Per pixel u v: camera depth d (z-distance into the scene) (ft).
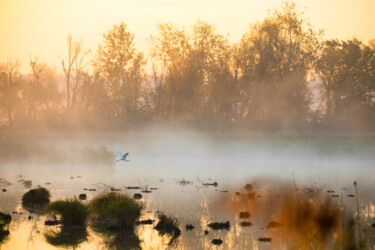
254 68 232.73
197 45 239.91
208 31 238.68
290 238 45.91
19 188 79.66
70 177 95.20
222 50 238.48
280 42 238.07
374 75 242.17
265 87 232.12
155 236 48.21
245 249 42.83
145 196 72.28
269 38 237.25
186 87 234.38
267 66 233.35
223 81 229.86
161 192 76.74
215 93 232.12
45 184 84.58
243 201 67.62
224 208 62.44
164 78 239.50
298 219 51.13
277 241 45.19
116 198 57.47
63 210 53.67
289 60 238.68
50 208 54.29
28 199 66.13
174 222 53.78
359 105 241.14
